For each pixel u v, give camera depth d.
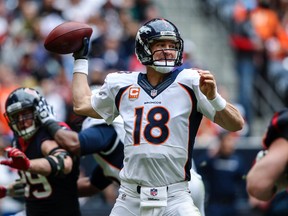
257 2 42.78
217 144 31.89
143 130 15.41
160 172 15.35
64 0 41.84
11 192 19.86
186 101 15.45
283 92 42.94
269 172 16.61
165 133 15.34
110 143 18.89
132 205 15.59
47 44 16.72
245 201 32.03
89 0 42.25
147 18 43.28
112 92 15.91
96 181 20.09
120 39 40.59
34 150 18.36
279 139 16.97
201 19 47.56
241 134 38.09
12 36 40.91
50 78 38.31
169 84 15.55
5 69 36.81
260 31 41.97
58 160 17.58
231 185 31.61
